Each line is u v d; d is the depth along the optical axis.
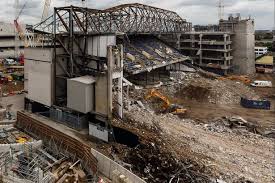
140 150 44.03
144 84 86.06
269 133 58.62
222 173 41.62
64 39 57.09
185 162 43.00
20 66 102.62
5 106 63.06
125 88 68.56
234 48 120.50
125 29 93.94
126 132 45.66
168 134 52.94
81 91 49.81
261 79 111.06
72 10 55.44
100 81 48.62
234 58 121.19
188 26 130.88
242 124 62.47
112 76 48.88
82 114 51.59
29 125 49.41
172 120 62.56
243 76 111.12
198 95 82.12
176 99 80.94
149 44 109.12
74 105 51.47
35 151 42.34
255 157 48.22
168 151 45.25
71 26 55.38
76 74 56.34
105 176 38.78
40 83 57.84
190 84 88.00
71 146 42.09
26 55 60.44
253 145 52.84
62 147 43.03
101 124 49.94
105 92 48.16
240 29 118.12
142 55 94.25
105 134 46.28
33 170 36.66
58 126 52.16
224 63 117.50
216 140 53.69
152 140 47.56
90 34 54.81
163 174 39.53
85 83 48.97
